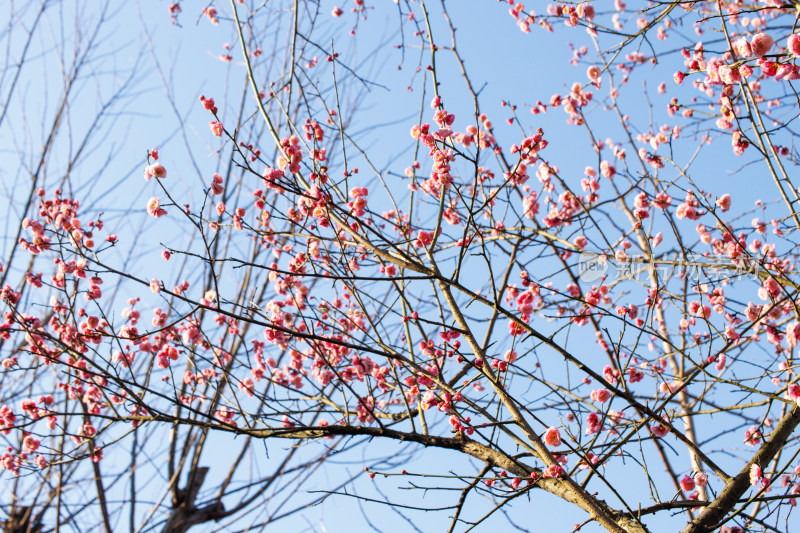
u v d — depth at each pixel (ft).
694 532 10.50
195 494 17.13
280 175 12.10
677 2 13.07
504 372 12.63
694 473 13.20
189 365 16.69
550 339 10.73
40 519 16.24
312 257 14.61
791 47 10.81
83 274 13.83
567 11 16.70
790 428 11.07
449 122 12.32
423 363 14.38
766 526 9.88
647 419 10.97
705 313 13.19
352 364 14.62
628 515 10.84
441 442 12.16
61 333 14.74
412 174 15.03
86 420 15.60
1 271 16.93
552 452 11.59
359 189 13.42
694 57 14.71
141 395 13.25
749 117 11.04
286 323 14.23
